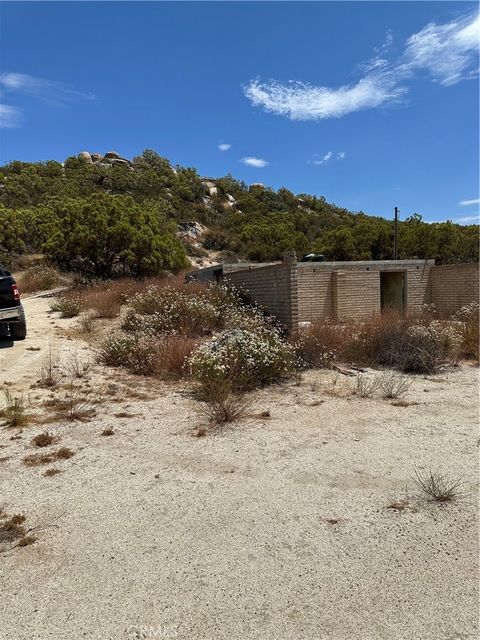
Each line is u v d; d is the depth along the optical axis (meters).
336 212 61.38
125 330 11.84
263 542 2.92
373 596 2.42
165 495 3.56
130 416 5.51
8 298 9.57
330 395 6.47
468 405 5.91
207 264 34.06
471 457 4.22
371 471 3.96
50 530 3.08
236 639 2.13
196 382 6.97
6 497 3.53
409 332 8.70
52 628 2.21
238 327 10.67
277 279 12.26
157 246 24.28
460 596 2.41
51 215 28.16
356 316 17.11
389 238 30.03
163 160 61.88
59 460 4.23
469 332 9.59
